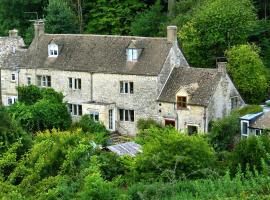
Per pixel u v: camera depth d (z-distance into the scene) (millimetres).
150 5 83000
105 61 59906
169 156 32750
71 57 62250
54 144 30547
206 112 53969
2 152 26172
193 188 27328
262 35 70875
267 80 61875
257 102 59844
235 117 49812
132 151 42188
